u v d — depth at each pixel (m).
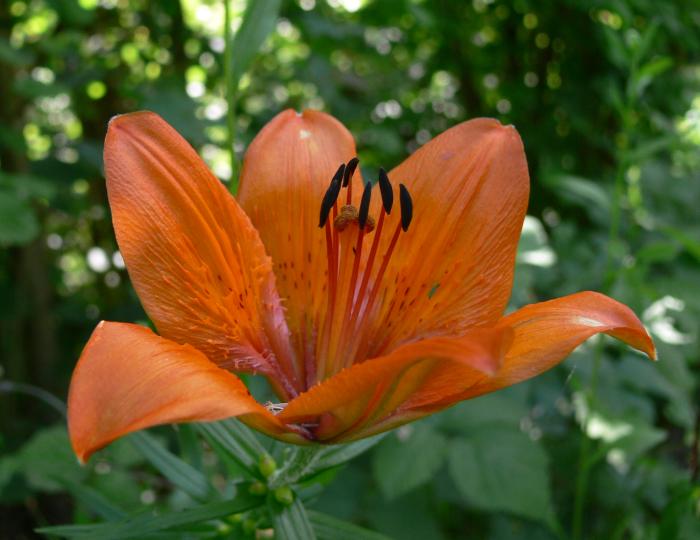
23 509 0.59
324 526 0.31
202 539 0.32
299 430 0.30
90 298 0.77
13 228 0.46
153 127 0.30
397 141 0.63
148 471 0.46
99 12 0.65
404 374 0.29
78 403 0.26
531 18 0.70
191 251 0.30
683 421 0.45
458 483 0.41
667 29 0.63
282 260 0.33
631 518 0.44
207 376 0.27
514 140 0.32
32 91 0.50
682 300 0.44
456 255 0.32
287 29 0.70
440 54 0.73
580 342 0.29
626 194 0.56
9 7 0.56
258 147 0.33
